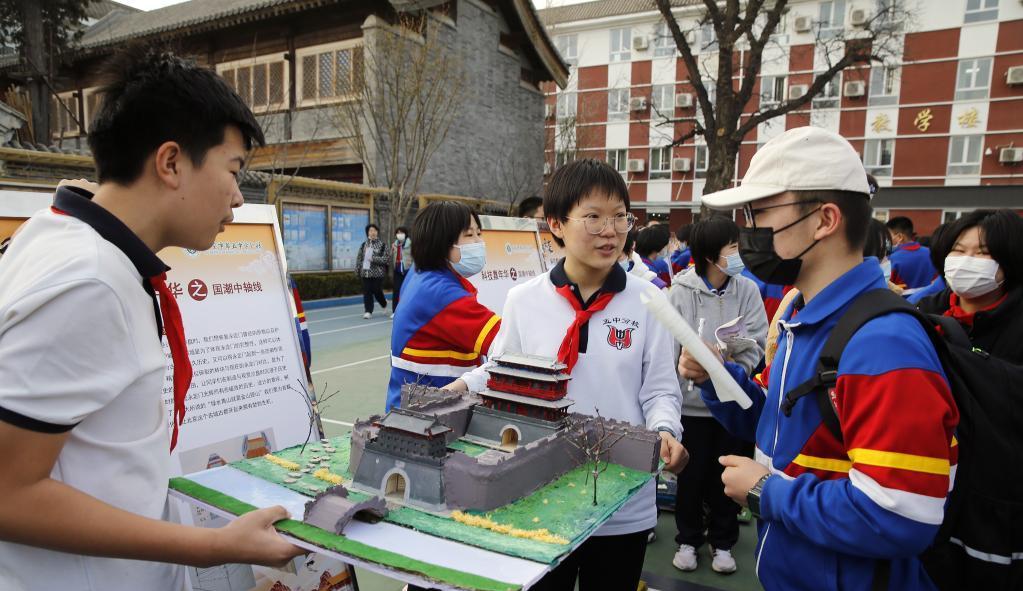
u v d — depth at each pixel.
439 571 0.94
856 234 1.23
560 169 1.79
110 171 1.04
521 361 1.54
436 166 14.70
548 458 1.36
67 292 0.91
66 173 7.67
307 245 12.09
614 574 1.75
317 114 13.00
